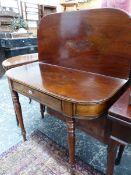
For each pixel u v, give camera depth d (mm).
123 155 1237
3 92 2393
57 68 1233
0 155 1252
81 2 3078
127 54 915
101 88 843
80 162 1183
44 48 1363
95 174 1087
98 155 1251
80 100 724
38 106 2002
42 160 1212
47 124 1642
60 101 823
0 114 1815
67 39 1180
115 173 1087
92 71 1100
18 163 1188
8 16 2947
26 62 1444
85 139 1425
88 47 1077
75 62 1183
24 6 3227
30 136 1459
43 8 3533
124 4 1045
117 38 931
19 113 1268
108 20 939
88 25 1033
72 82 935
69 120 836
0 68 2873
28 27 3367
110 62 995
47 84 908
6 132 1520
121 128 651
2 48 2678
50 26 1259
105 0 1140
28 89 1003
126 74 944
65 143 1376
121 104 690
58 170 1128
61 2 3314
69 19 1122
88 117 777
